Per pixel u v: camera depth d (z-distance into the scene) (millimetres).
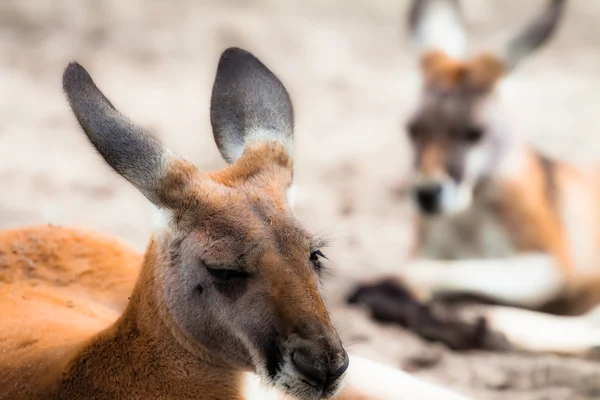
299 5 29297
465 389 10672
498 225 14164
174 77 23125
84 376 7301
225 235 7012
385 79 24891
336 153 18969
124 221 14367
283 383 6805
